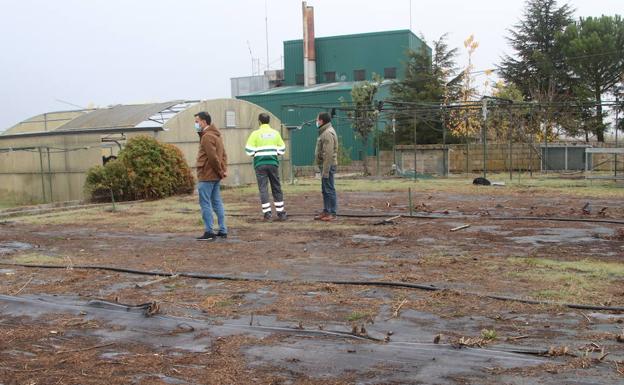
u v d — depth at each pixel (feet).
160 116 64.90
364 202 46.73
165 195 54.60
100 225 35.37
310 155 127.85
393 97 115.65
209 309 16.46
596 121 109.09
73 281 20.39
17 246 28.12
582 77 123.03
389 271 20.70
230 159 70.85
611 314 15.03
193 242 28.17
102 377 11.93
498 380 11.06
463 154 94.07
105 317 16.01
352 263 22.35
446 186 62.44
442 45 116.88
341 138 117.19
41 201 67.62
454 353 12.48
